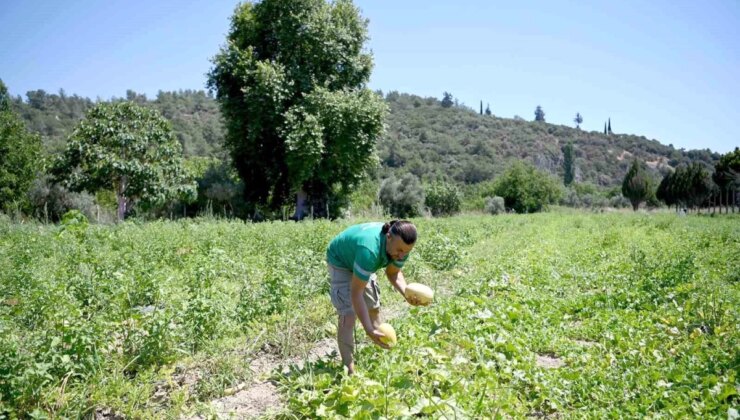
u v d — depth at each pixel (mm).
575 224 25688
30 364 4625
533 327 6812
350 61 31203
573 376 5125
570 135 138625
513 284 9055
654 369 5230
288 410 4598
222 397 5145
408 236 4816
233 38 31516
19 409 4574
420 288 5438
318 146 27203
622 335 6465
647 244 15156
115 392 4883
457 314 6730
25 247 10711
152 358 5648
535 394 4977
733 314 7008
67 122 91438
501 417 4270
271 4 29766
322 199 31453
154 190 23500
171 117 103312
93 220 24688
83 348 5016
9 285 7949
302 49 30719
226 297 7160
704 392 4656
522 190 53938
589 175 119625
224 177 31266
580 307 8125
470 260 12453
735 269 10727
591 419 4418
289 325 6594
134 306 7180
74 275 7527
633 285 9203
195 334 6066
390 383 4617
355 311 5000
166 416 4645
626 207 66438
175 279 8516
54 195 26625
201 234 13898
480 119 136250
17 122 31469
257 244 13094
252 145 30062
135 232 13914
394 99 152250
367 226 5148
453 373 4996
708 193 52906
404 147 104625
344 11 31672
